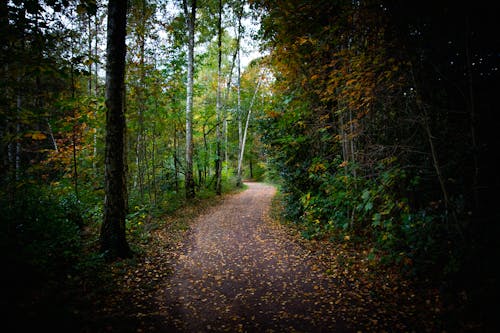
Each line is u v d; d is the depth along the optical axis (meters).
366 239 5.93
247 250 6.47
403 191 4.91
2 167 4.85
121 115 5.70
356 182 6.31
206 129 20.14
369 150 5.57
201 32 17.23
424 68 4.10
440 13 3.72
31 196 5.49
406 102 4.48
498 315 2.79
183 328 3.24
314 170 7.62
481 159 3.55
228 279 4.79
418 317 3.16
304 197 7.87
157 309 3.70
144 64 8.96
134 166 12.17
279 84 7.88
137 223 8.62
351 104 5.38
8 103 4.40
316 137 8.02
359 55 4.65
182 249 6.60
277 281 4.64
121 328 3.16
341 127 6.18
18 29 3.84
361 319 3.29
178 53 10.43
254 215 11.07
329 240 6.41
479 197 3.50
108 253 5.41
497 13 3.29
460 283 3.35
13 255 3.72
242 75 19.88
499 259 3.09
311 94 7.41
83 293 3.88
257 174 38.41
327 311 3.55
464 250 3.41
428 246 3.94
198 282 4.66
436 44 3.92
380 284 4.08
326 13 4.92
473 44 3.61
